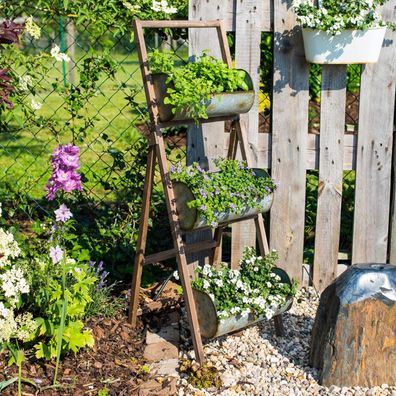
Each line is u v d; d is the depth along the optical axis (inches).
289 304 161.6
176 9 189.0
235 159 180.5
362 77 177.2
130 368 151.6
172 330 167.2
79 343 146.4
